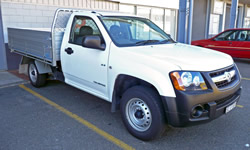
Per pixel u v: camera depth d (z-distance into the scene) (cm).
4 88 596
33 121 402
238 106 470
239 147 322
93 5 951
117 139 342
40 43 504
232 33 981
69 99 515
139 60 323
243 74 780
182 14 859
